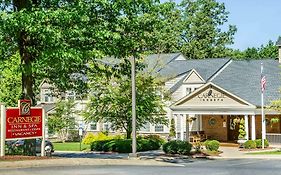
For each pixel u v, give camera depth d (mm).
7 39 22672
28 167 20391
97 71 27344
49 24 21344
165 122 43281
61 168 20641
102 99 39406
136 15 23625
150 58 56125
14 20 20234
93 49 22672
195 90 46719
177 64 57500
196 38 83125
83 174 18859
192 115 50844
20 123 23219
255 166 26703
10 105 40688
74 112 53438
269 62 52625
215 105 45406
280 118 46844
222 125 50031
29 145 24391
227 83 49031
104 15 23141
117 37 22062
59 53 21125
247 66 52531
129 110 39188
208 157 34625
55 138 56469
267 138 44844
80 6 21391
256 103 44094
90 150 41562
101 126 55719
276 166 26844
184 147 35906
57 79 26703
